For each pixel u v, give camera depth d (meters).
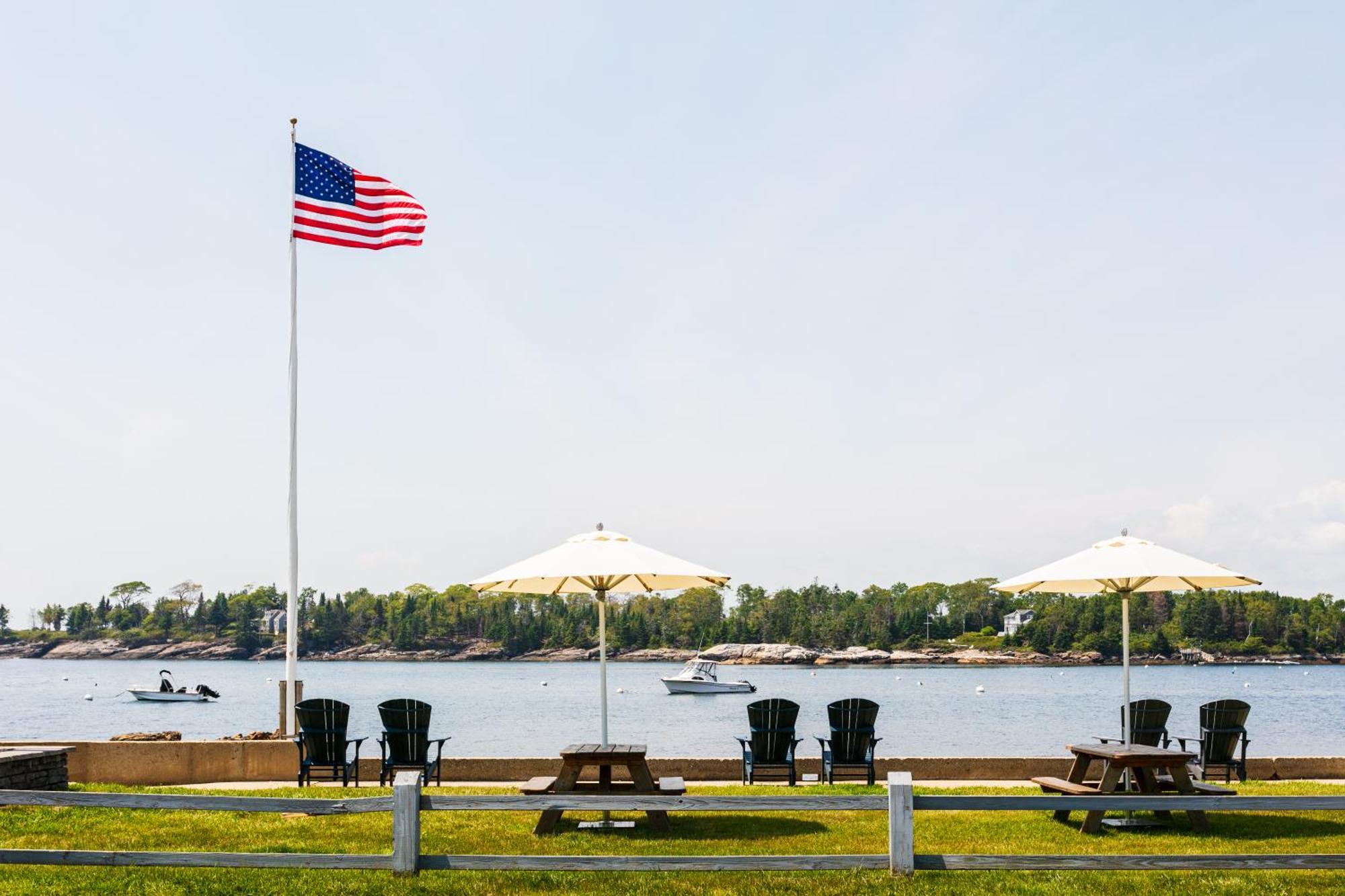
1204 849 10.09
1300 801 8.76
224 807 8.25
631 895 8.55
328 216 19.89
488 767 15.34
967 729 56.12
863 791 13.40
